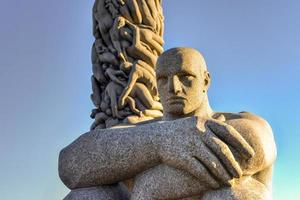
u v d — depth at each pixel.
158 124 4.04
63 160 4.20
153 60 6.26
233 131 3.86
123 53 6.27
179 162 3.85
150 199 3.93
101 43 6.46
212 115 4.48
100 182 4.14
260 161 3.93
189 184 3.88
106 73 6.29
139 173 4.07
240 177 3.87
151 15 6.46
